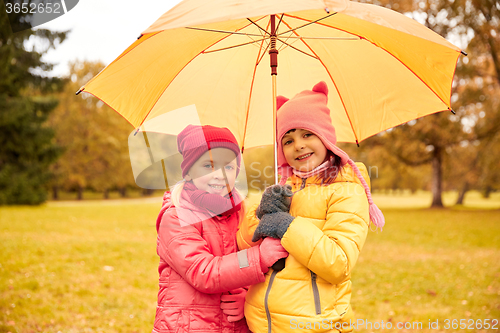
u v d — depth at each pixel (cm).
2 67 1541
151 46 190
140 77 199
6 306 447
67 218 1445
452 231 1234
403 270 682
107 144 3709
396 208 2377
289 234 162
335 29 210
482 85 1933
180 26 127
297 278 167
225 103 239
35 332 382
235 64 234
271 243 168
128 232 1111
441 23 1658
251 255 167
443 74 184
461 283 593
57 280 569
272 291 168
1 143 2152
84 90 181
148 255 771
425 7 1652
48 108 2248
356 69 220
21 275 584
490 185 2670
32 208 2041
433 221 1553
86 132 3684
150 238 1012
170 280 180
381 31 178
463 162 2589
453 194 5241
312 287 166
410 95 212
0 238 900
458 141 2055
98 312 448
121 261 707
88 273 615
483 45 1642
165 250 179
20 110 1952
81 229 1134
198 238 177
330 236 167
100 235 1029
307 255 158
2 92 2011
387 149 2097
